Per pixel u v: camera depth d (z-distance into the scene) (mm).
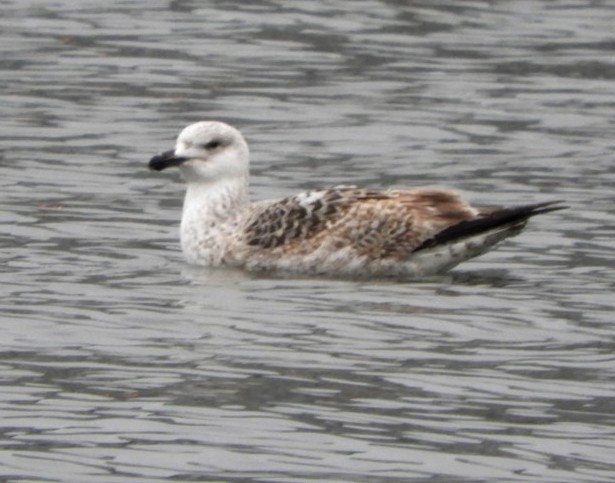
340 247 16453
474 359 13891
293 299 15547
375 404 12867
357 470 11695
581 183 20125
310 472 11656
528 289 15953
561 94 24344
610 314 15141
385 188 19891
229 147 17016
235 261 16656
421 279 16391
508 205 19234
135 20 28016
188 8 28766
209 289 15867
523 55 26312
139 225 18344
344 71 25344
